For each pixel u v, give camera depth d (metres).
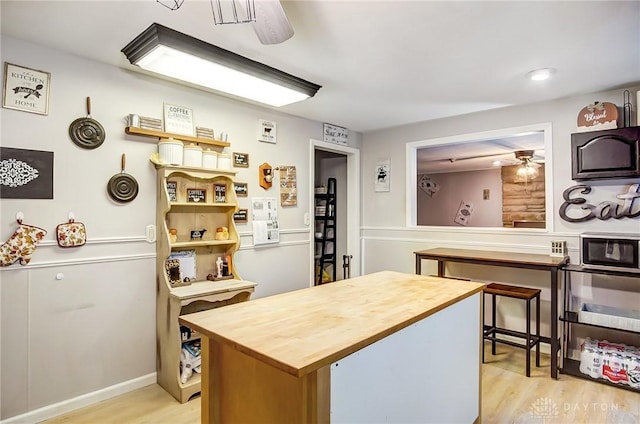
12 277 2.07
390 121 4.02
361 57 2.33
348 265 4.54
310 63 2.43
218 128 3.06
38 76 2.15
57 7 1.75
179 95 2.80
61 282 2.24
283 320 1.37
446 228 3.87
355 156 4.53
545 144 3.23
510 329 3.44
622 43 2.12
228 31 1.99
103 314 2.40
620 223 2.87
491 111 3.55
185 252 2.78
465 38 2.07
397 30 1.97
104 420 2.17
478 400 2.06
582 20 1.87
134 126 2.48
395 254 4.28
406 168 4.18
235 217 3.19
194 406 2.33
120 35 2.05
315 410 1.03
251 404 1.27
